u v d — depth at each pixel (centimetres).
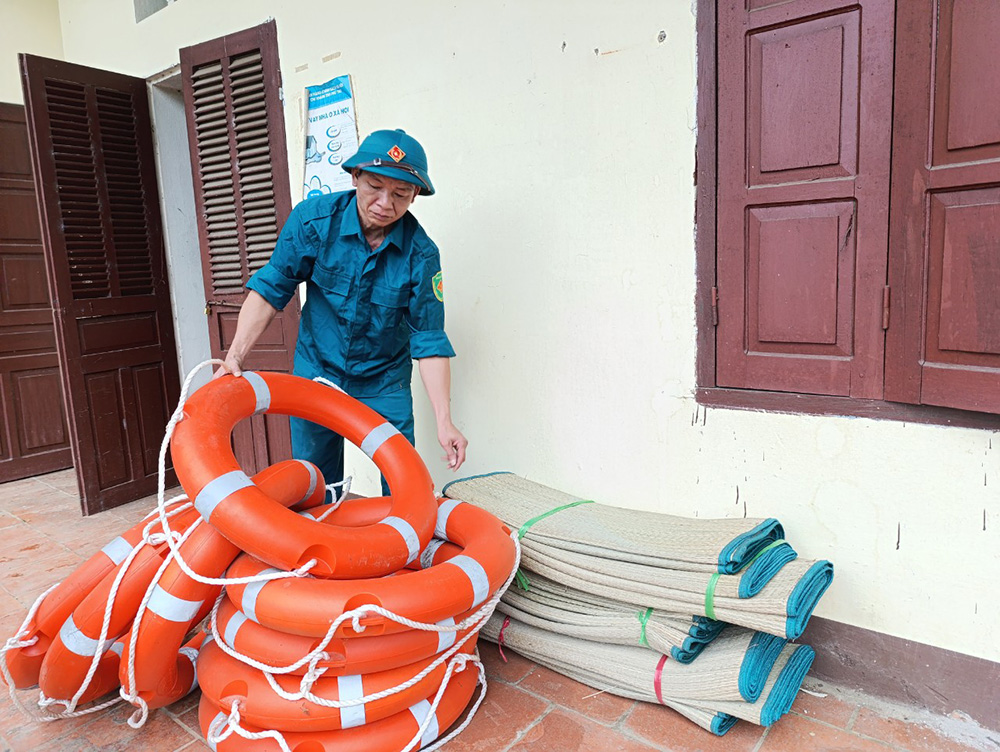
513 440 234
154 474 350
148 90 345
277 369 298
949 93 144
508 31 213
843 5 156
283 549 142
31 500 349
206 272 316
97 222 322
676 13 181
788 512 181
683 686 161
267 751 148
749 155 175
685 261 189
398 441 187
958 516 157
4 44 374
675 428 196
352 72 254
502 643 199
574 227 208
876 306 161
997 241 140
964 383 147
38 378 394
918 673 166
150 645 153
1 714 177
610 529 185
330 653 146
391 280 190
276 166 282
